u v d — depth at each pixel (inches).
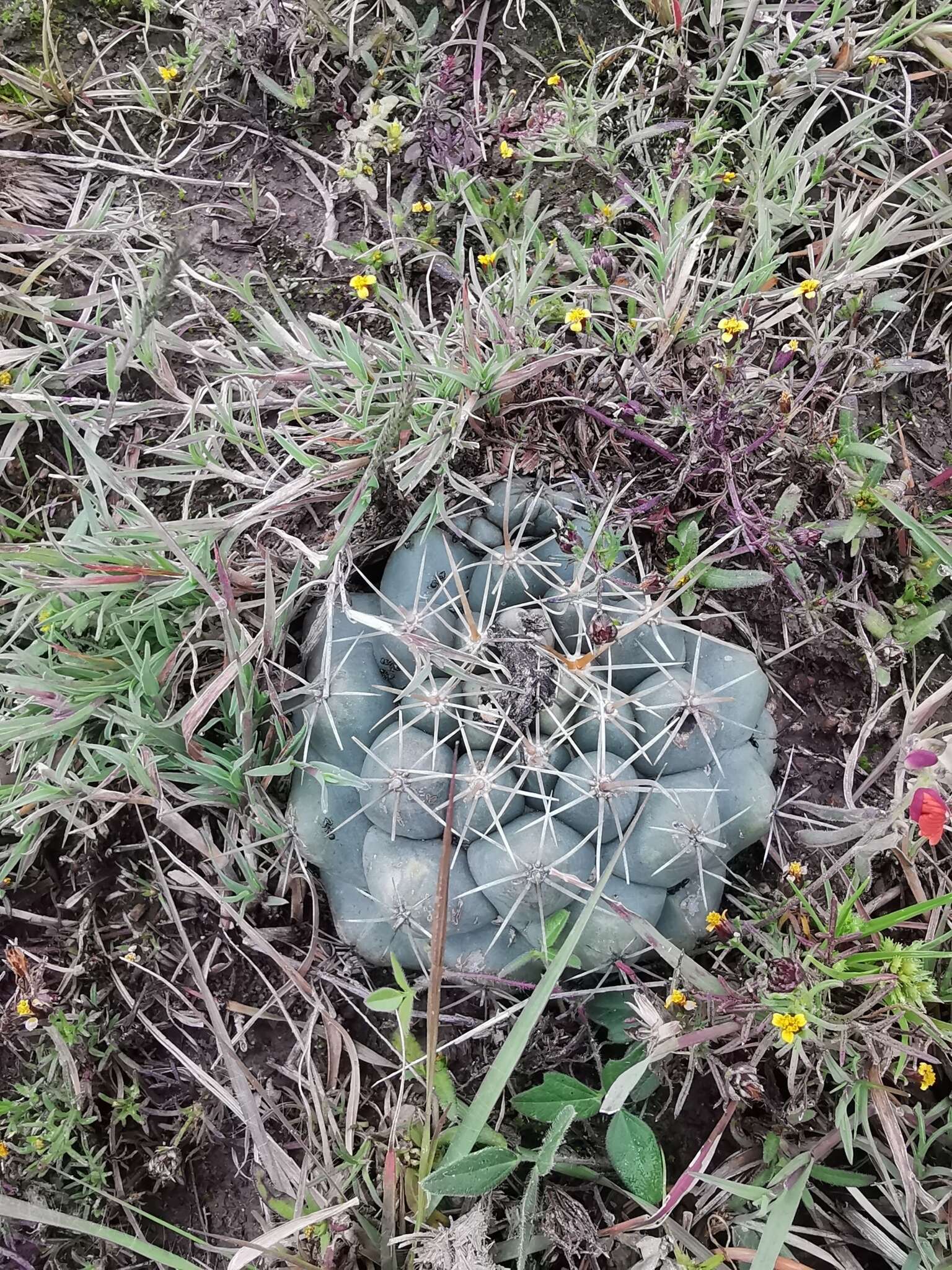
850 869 9.0
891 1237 8.1
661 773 8.1
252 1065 9.2
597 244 9.7
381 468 8.7
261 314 9.9
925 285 10.7
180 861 9.4
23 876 9.6
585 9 11.2
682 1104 8.5
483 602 8.0
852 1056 8.1
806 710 9.7
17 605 9.3
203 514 10.0
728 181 10.5
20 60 11.1
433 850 7.9
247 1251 7.5
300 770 8.7
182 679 9.4
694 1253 8.1
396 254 10.1
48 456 10.3
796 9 11.1
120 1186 9.0
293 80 11.0
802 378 10.2
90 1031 9.1
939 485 10.0
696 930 8.3
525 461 9.3
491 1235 8.3
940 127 11.0
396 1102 8.8
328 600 8.4
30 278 10.1
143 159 11.0
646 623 8.0
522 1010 8.4
